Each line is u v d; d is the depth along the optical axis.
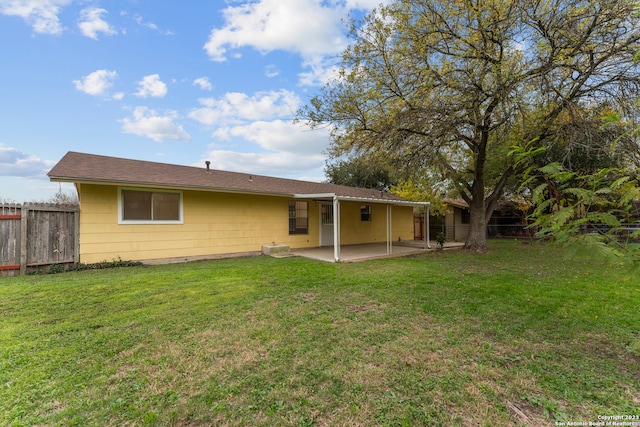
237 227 10.55
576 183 2.22
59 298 4.90
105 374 2.65
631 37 6.88
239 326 3.76
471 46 7.90
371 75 9.14
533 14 7.24
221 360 2.92
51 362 2.85
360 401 2.30
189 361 2.89
